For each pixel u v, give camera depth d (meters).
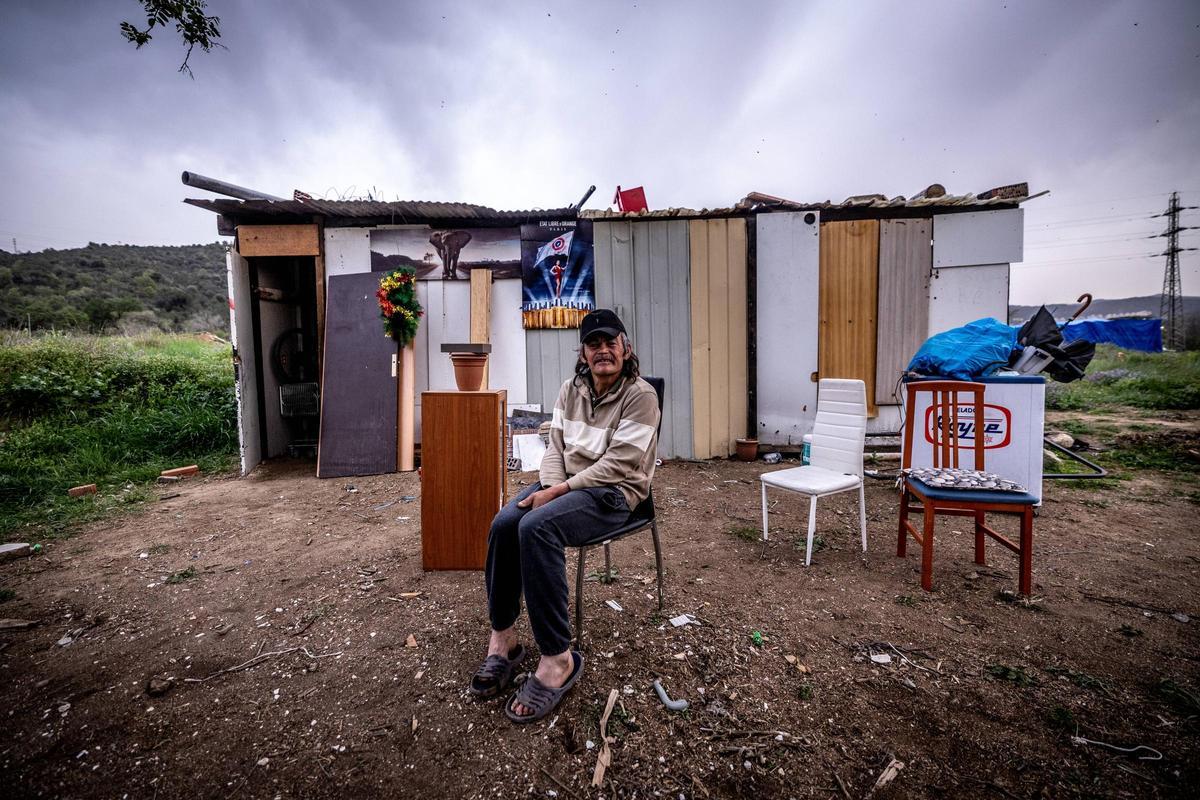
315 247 5.96
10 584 2.90
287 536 3.65
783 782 1.54
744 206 5.87
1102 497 4.39
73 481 4.91
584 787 1.53
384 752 1.67
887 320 6.02
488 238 6.07
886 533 3.62
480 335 6.01
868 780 1.55
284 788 1.54
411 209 5.77
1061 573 2.93
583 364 2.28
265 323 6.35
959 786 1.53
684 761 1.62
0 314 17.55
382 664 2.12
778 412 6.15
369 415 5.57
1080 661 2.10
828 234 5.94
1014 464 3.95
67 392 6.98
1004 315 5.93
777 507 4.28
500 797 1.50
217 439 6.39
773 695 1.91
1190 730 1.72
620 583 2.83
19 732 1.76
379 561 3.17
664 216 5.93
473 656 2.17
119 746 1.70
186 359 8.51
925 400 4.20
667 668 2.06
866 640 2.27
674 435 6.08
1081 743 1.68
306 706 1.88
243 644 2.29
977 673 2.03
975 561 3.08
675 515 4.09
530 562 1.80
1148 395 11.19
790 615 2.48
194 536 3.66
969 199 5.66
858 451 3.24
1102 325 24.78
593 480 2.02
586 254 6.02
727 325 6.05
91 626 2.46
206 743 1.72
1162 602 2.59
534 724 1.77
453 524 2.99
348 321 5.70
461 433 2.95
